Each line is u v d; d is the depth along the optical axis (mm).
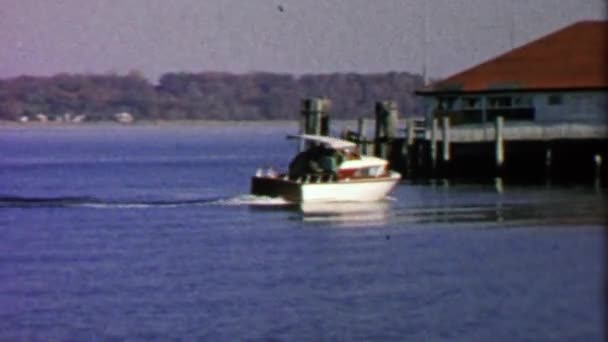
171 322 149000
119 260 188375
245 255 189625
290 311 152750
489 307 148125
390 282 166125
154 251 195750
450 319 145750
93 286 169000
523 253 175750
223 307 155375
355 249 191750
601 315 136625
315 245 196875
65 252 197125
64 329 147125
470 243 190875
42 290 167125
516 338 135875
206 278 172750
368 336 141375
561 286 148125
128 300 160250
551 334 135500
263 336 142375
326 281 168375
